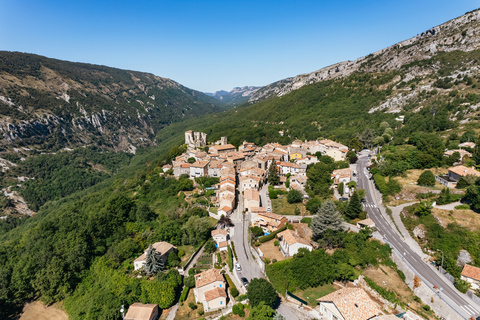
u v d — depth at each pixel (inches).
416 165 5024.6
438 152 4950.8
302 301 2896.2
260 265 3427.7
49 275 3678.6
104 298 3223.4
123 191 6604.3
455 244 3034.0
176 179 6274.6
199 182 5944.9
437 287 2699.3
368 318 2415.1
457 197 3644.2
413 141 6427.2
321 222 3575.3
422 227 3422.7
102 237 4520.2
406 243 3383.4
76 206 6830.7
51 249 4269.2
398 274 3056.1
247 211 4820.4
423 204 3545.8
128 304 3196.4
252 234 4023.1
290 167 6072.8
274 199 5039.4
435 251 3129.9
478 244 2935.5
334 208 3668.8
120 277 3489.2
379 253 3257.9
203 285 3115.2
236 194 5531.5
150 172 7332.7
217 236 3981.3
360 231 3511.3
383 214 4045.3
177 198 5506.9
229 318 2819.9
